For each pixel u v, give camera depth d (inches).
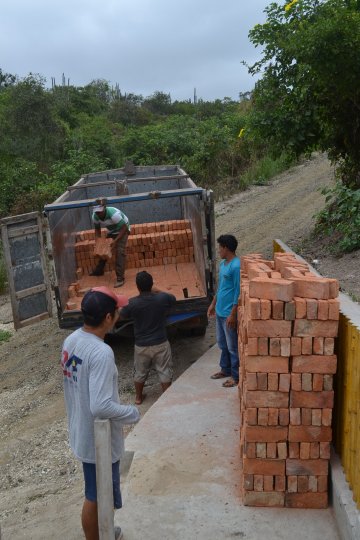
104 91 2021.4
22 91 968.9
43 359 346.3
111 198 281.6
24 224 296.8
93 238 363.3
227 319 223.8
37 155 927.7
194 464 175.2
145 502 157.5
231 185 843.4
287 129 402.9
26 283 300.7
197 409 212.4
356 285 271.6
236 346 226.8
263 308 140.9
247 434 148.2
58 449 229.6
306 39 327.3
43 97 973.2
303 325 140.6
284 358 143.0
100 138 1029.8
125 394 269.9
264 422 146.8
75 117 1341.0
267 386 145.1
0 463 226.5
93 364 122.3
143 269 353.4
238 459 176.7
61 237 308.2
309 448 147.0
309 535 140.5
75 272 343.9
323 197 654.5
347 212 369.4
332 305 138.9
